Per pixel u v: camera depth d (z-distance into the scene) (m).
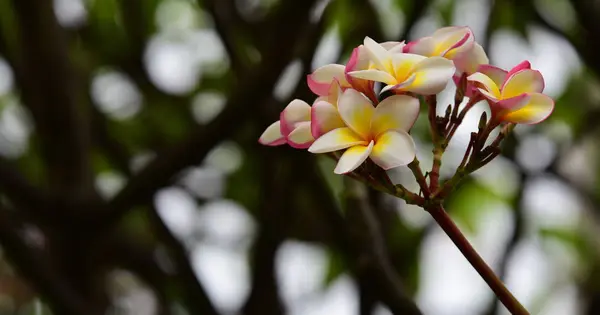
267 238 2.74
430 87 1.45
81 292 2.71
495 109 1.47
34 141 3.30
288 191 2.79
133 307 4.11
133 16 3.26
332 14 2.71
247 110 2.14
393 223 3.10
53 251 2.69
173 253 2.92
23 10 2.57
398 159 1.44
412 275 3.19
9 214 2.54
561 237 3.43
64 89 2.60
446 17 3.07
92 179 2.56
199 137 2.19
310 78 1.50
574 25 2.95
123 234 3.26
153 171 2.26
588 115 3.33
